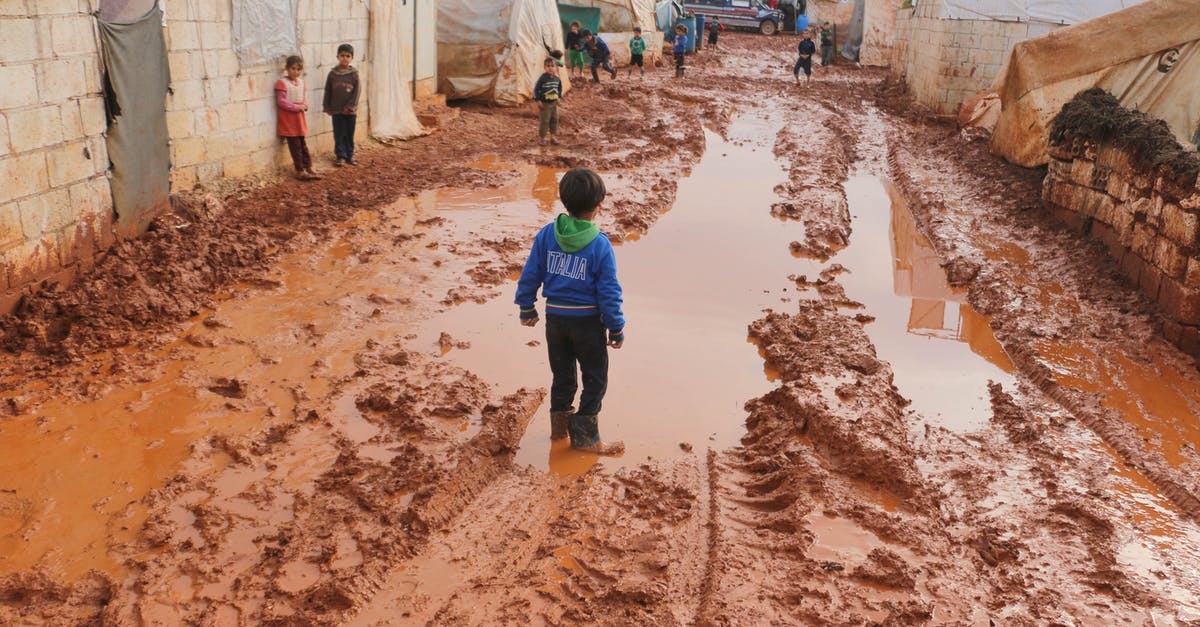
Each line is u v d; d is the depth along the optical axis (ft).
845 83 91.86
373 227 32.89
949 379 23.08
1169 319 25.38
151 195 28.99
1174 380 23.04
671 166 46.70
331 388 20.34
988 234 36.76
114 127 26.23
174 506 15.64
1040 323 26.32
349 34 45.21
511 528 15.66
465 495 16.47
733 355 23.58
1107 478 18.22
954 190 44.65
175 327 23.27
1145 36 44.42
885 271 32.12
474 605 13.52
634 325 25.22
